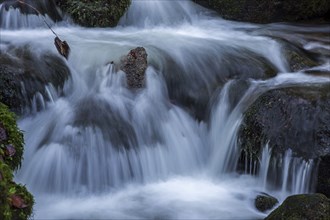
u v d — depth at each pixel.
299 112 5.59
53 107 6.06
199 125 6.58
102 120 5.95
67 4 7.95
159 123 6.28
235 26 9.11
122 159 5.80
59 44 5.91
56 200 5.44
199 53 7.20
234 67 7.00
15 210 3.93
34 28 7.66
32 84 5.94
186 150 6.31
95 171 5.67
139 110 6.24
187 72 6.81
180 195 5.68
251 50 7.57
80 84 6.40
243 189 5.82
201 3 9.64
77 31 7.78
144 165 5.97
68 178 5.58
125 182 5.82
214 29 8.85
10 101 5.74
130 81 6.34
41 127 5.82
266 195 5.58
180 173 6.15
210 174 6.21
